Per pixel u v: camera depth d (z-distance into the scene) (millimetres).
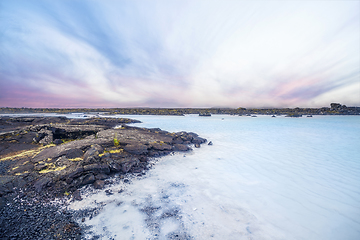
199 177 7246
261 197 5539
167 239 3645
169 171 7953
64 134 13172
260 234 3822
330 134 20969
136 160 8445
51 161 7543
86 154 7992
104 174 6926
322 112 109875
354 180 6898
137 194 5652
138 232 3842
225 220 4332
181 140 14648
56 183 5930
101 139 11555
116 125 29891
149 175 7414
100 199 5273
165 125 33500
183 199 5371
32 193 5336
